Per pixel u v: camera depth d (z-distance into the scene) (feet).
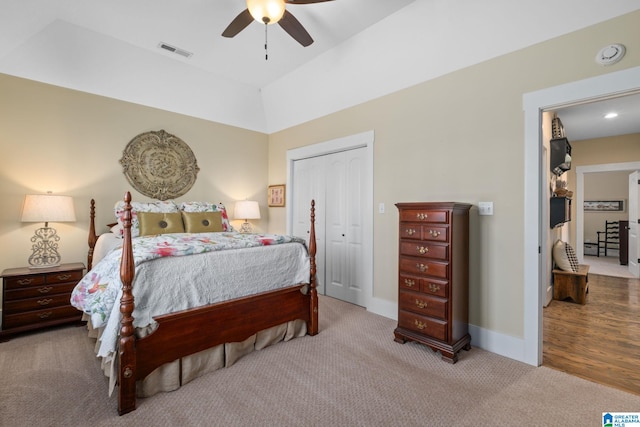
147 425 5.23
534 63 7.43
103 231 11.12
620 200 24.47
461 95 8.75
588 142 17.65
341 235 12.70
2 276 8.38
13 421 5.24
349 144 11.90
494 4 7.32
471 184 8.55
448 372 6.99
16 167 9.57
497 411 5.62
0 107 9.32
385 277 10.75
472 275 8.52
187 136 13.33
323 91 12.28
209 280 6.98
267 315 8.04
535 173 7.41
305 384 6.48
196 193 13.64
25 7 7.96
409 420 5.37
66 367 7.06
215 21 8.93
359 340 8.70
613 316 10.78
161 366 6.22
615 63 6.36
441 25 8.26
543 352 8.03
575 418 5.43
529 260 7.50
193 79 12.28
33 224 9.85
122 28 9.30
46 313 9.04
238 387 6.38
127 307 5.54
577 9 6.60
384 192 10.75
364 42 9.71
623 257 20.88
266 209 16.24
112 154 11.37
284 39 9.87
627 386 6.45
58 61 9.82
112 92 11.27
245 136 15.34
